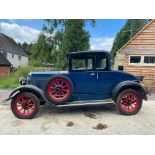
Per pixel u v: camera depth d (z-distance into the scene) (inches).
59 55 876.0
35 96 223.8
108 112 249.4
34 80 235.6
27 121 214.2
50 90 223.8
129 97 238.5
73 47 833.5
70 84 225.3
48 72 239.5
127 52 428.5
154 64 422.0
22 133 178.7
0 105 285.6
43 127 195.0
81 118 224.5
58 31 927.0
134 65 430.0
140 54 425.4
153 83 419.8
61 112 249.3
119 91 236.8
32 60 942.4
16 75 602.2
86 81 234.2
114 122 209.8
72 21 831.1
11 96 221.8
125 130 185.8
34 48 960.9
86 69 233.8
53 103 223.5
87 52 231.9
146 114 240.4
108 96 241.6
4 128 192.2
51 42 949.2
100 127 193.5
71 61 231.3
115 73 238.7
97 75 235.3
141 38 436.8
